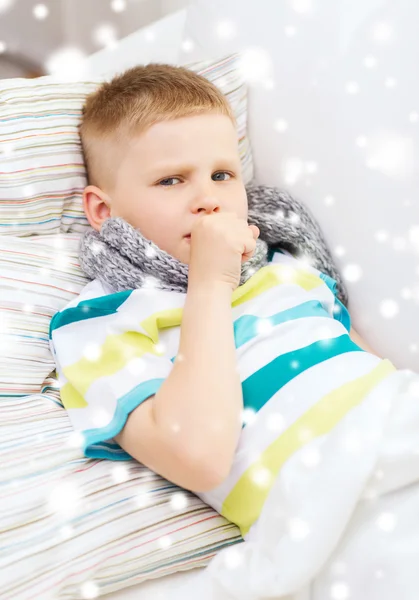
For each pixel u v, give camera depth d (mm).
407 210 903
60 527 651
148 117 882
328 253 1013
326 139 996
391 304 898
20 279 879
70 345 807
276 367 766
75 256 942
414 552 615
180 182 881
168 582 676
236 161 915
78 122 1008
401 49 904
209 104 912
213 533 697
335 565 646
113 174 921
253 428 721
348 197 976
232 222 801
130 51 1243
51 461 711
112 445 747
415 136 888
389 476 660
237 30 1113
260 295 870
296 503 645
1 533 636
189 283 777
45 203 965
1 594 602
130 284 853
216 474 653
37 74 2062
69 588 624
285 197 1027
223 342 711
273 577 618
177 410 667
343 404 717
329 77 988
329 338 810
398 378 729
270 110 1073
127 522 670
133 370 730
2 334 838
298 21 1031
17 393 835
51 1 1998
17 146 949
